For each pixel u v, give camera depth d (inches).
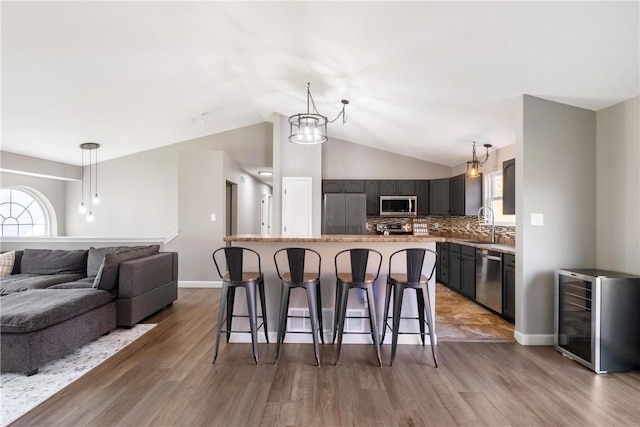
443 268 220.5
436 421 75.4
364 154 249.6
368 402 83.0
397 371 100.0
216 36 128.0
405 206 238.1
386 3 86.7
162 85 161.9
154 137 239.0
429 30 93.9
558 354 112.3
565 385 91.5
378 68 123.0
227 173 225.3
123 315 134.0
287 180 230.7
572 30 82.4
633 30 79.2
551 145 119.6
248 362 105.8
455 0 79.9
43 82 138.4
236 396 85.7
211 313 157.9
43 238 196.2
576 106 119.5
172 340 123.9
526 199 119.4
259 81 169.9
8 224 257.8
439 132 180.1
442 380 94.3
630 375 97.4
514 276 138.4
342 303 106.4
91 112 175.8
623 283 99.5
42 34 109.2
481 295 165.6
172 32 121.5
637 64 91.6
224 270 214.5
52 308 102.4
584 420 75.6
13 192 257.3
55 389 88.3
